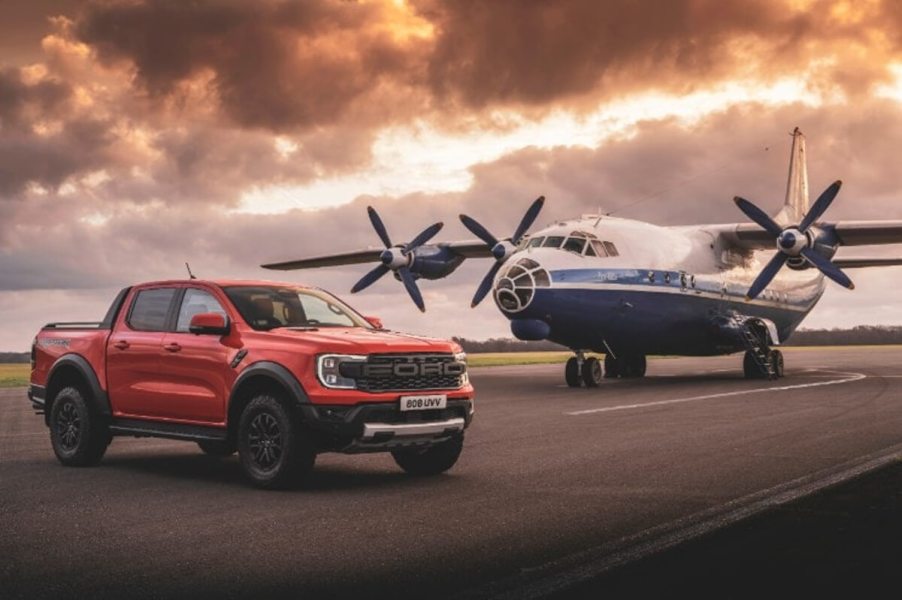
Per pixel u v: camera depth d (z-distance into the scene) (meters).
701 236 25.75
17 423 14.31
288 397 7.88
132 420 9.16
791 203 32.50
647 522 6.23
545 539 5.79
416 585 4.78
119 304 9.64
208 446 10.46
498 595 4.55
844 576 4.69
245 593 4.70
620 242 22.61
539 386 22.48
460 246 30.16
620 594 4.49
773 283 28.69
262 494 7.69
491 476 8.51
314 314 9.22
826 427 11.98
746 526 5.97
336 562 5.30
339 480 8.45
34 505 7.21
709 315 24.88
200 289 9.10
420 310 28.05
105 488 8.05
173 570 5.16
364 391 7.80
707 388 20.97
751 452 9.72
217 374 8.40
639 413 14.59
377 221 28.88
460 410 8.45
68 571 5.16
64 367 9.75
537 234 22.69
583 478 8.26
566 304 21.06
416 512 6.80
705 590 4.50
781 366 25.56
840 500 6.81
